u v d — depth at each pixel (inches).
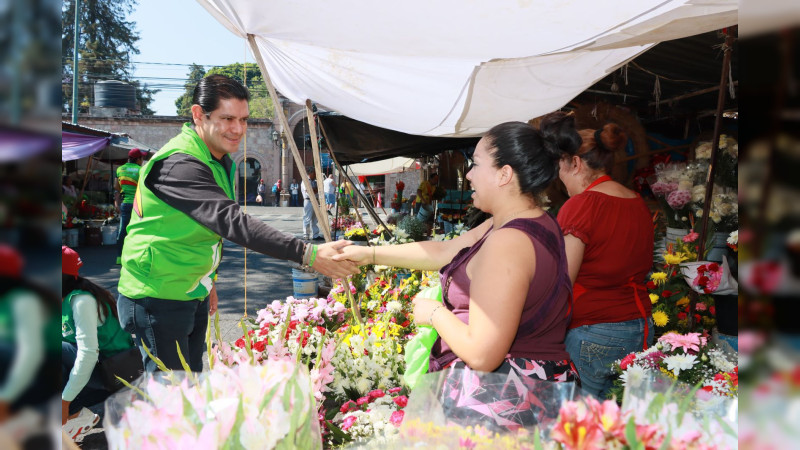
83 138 456.4
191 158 90.0
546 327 59.6
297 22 79.4
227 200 88.7
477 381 41.0
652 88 252.5
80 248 487.2
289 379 38.8
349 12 73.7
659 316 127.4
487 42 87.8
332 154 297.0
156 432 33.6
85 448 116.3
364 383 111.0
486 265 56.6
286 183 1325.0
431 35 83.1
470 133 174.6
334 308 145.9
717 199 131.9
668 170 154.3
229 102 91.1
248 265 393.7
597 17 75.8
